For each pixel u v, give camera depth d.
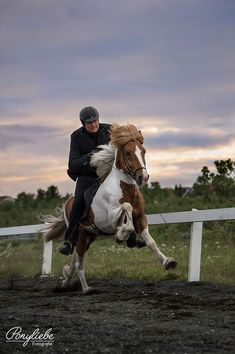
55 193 37.03
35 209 33.00
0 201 37.69
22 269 14.81
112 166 9.30
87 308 7.92
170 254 13.76
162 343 5.78
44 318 7.20
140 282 10.93
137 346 5.73
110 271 12.56
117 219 8.98
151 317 7.07
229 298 8.42
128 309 7.66
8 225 29.33
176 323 6.64
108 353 5.55
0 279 13.58
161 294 8.91
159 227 18.00
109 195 9.08
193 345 5.68
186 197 23.78
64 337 6.18
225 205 18.48
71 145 9.93
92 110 9.75
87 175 9.76
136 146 8.89
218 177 17.02
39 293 10.31
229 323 6.58
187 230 17.83
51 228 10.88
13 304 8.77
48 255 14.16
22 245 20.61
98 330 6.41
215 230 14.98
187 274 11.41
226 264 11.59
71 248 9.77
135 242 9.25
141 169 8.73
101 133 9.85
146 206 21.58
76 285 10.47
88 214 9.55
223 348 5.57
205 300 8.23
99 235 9.81
